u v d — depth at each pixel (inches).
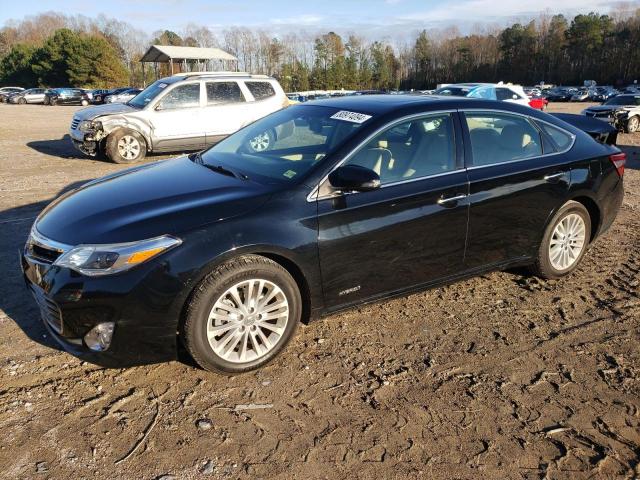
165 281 108.1
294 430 104.6
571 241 174.2
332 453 98.7
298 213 121.3
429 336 140.9
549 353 133.8
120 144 407.5
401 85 4350.4
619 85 3521.2
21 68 3034.0
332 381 120.5
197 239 111.0
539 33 4050.2
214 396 114.3
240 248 113.2
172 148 427.8
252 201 119.9
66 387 116.0
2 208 260.5
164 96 418.3
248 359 121.1
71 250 110.3
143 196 126.6
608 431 106.0
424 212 137.5
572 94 2290.8
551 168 161.2
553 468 96.2
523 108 165.5
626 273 184.4
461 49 4168.3
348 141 132.1
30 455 96.3
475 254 151.4
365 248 130.5
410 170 138.6
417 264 140.7
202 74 440.1
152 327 109.5
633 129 708.7
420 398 115.1
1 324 141.6
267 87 457.7
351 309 135.9
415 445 101.3
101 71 2792.8
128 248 107.9
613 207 183.0
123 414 107.9
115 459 95.9
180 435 102.3
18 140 573.9
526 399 115.6
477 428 106.2
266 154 146.6
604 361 130.7
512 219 155.2
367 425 106.3
